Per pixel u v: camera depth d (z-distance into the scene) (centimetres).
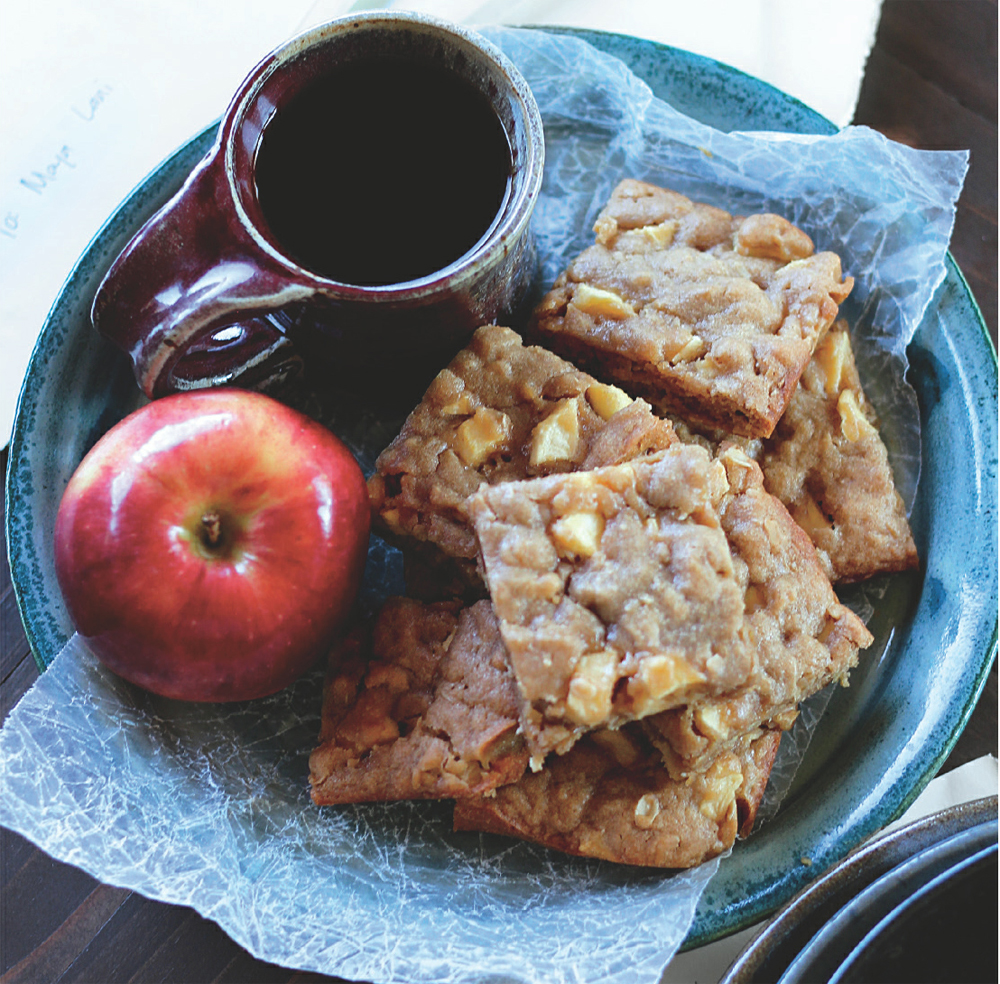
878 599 59
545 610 53
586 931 55
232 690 55
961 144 64
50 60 62
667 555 53
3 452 61
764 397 57
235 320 53
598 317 58
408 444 56
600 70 61
